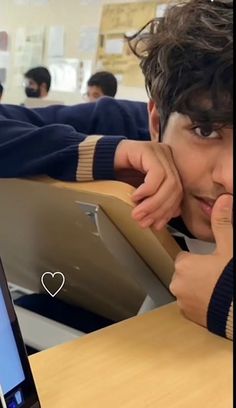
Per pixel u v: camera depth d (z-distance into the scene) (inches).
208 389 22.0
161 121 30.6
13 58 125.5
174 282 27.7
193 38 26.8
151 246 28.7
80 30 111.3
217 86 25.4
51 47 117.8
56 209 29.5
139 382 22.4
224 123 25.8
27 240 35.4
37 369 23.0
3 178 30.6
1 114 37.6
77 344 25.0
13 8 123.9
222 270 26.0
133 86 99.0
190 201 29.4
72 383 22.1
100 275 34.2
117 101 45.0
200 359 24.2
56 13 115.4
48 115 41.7
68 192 27.5
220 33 25.9
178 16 28.8
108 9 104.7
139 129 43.0
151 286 32.3
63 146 29.9
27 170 29.3
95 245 30.3
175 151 28.9
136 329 26.6
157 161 28.1
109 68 104.5
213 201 28.4
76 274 36.4
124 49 100.8
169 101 28.5
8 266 42.0
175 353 24.6
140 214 26.4
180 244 31.2
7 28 125.8
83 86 112.1
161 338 25.8
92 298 38.9
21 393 19.0
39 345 30.8
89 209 27.3
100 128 42.2
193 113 26.5
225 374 23.1
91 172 28.7
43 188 28.6
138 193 26.6
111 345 25.0
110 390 21.8
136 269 31.1
